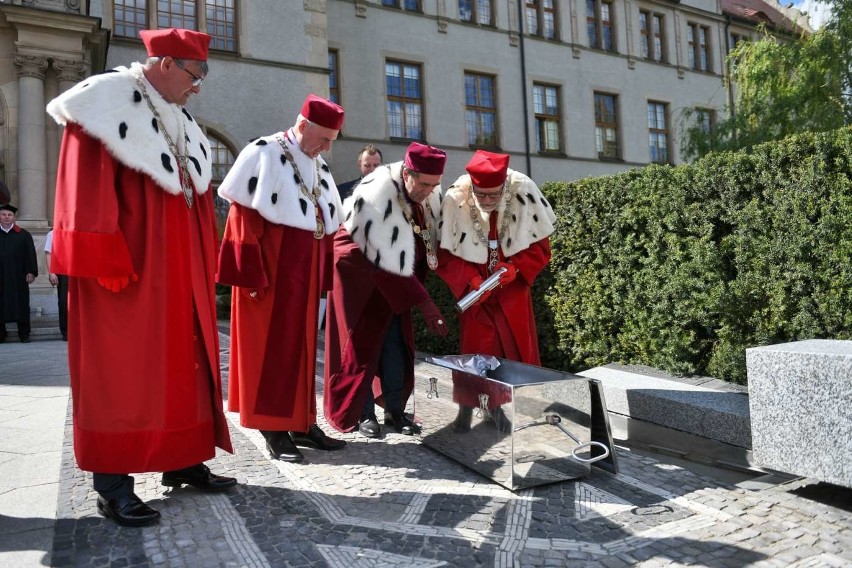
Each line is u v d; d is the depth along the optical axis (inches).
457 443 127.3
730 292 159.3
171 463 97.0
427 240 146.9
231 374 135.1
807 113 431.8
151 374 96.0
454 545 89.5
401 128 767.7
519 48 850.8
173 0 588.7
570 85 892.6
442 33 792.3
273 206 123.7
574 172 888.3
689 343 170.4
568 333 212.1
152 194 98.2
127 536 92.4
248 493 110.6
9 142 458.3
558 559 85.1
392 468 124.6
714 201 163.3
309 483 115.8
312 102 129.2
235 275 121.0
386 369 152.3
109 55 558.6
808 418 102.9
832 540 90.0
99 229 90.0
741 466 127.5
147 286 96.5
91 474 119.8
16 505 104.7
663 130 992.9
